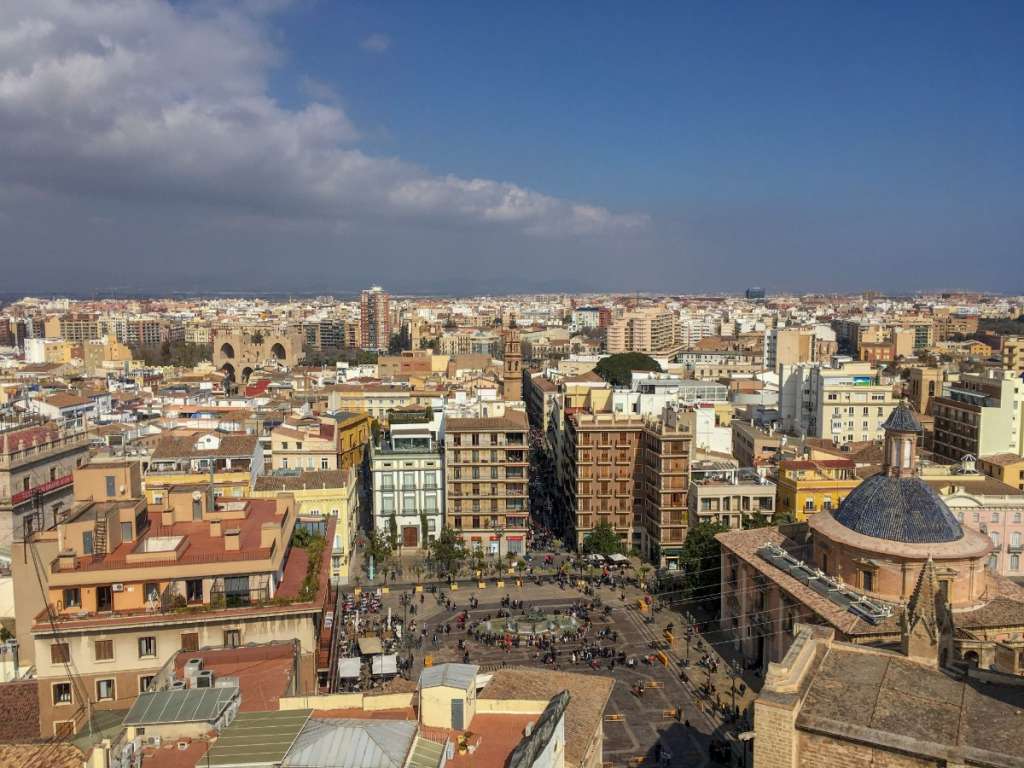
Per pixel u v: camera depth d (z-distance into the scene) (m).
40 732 67.69
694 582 132.62
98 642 67.81
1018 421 187.75
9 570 100.56
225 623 69.19
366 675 105.62
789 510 145.50
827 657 51.16
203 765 42.72
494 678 67.12
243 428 189.25
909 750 40.59
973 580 92.88
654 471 157.12
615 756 87.88
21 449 133.88
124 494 84.06
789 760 43.19
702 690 103.50
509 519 163.38
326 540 91.94
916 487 98.06
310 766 42.72
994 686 46.75
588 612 131.62
